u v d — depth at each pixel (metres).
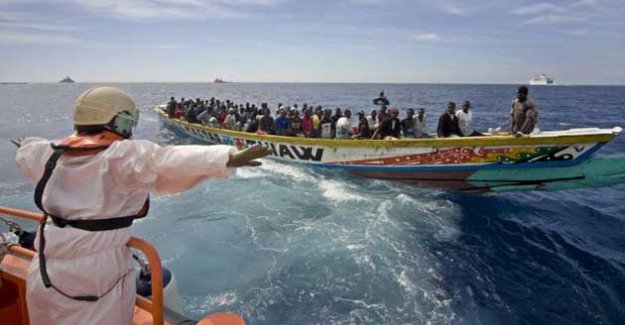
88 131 1.59
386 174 10.17
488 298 5.43
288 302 5.27
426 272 6.03
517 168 8.65
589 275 6.02
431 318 4.97
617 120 29.95
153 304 1.76
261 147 1.45
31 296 1.63
